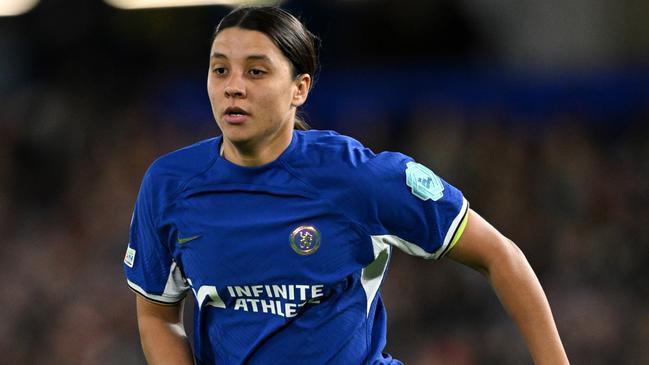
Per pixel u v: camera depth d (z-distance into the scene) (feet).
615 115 126.82
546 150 124.36
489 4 139.74
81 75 144.77
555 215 120.26
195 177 40.65
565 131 126.11
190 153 41.42
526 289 42.19
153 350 43.42
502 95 130.00
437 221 40.91
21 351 119.03
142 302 43.68
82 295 123.24
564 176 121.60
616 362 109.29
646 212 118.11
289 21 39.96
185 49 144.15
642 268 114.42
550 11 139.33
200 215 40.24
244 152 39.96
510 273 42.11
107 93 143.33
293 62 39.81
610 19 138.62
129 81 143.95
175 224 40.70
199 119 138.31
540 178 122.83
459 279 115.65
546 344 42.16
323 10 137.28
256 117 39.06
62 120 140.46
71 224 132.98
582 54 138.82
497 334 111.24
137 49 145.59
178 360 43.09
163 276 42.52
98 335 119.03
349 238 39.83
